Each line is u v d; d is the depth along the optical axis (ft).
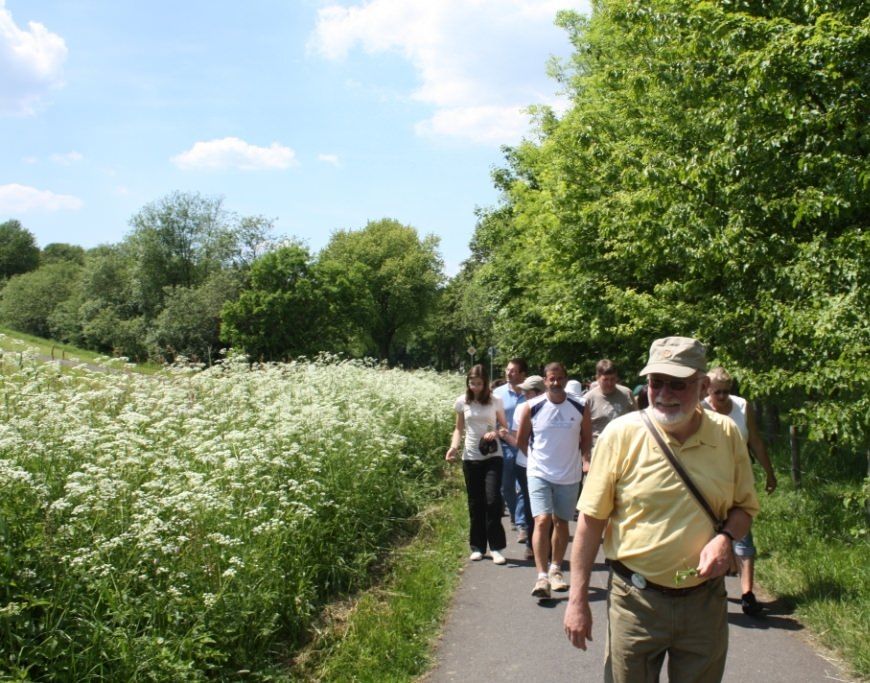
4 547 13.24
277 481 22.74
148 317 235.81
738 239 25.72
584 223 43.52
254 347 218.38
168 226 243.40
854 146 22.48
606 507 10.19
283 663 16.48
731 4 25.11
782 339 25.54
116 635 13.33
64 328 250.98
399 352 327.26
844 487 31.04
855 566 20.77
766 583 21.38
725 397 21.42
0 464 14.30
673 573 9.75
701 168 26.94
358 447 29.07
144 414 24.47
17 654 12.42
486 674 16.01
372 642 17.28
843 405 21.89
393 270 273.95
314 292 227.81
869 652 15.56
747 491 10.03
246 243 254.27
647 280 42.55
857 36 20.44
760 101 23.36
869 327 20.39
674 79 29.19
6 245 384.88
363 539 24.63
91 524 15.37
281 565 19.08
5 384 20.81
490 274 94.12
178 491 17.79
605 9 37.99
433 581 22.17
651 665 10.05
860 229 22.81
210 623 15.30
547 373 22.38
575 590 10.18
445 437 48.67
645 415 10.25
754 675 15.40
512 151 99.55
